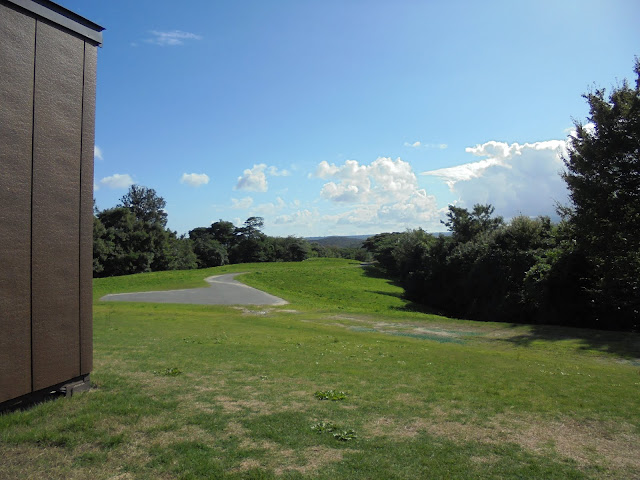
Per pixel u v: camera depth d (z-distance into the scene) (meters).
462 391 8.94
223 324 21.34
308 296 44.19
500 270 36.34
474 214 57.41
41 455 4.78
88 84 7.41
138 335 15.98
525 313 32.41
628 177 24.08
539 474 4.98
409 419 6.85
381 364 11.82
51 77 6.68
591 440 6.32
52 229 6.68
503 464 5.23
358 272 75.38
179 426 5.91
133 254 78.94
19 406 6.23
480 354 15.16
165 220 113.81
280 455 5.16
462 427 6.59
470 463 5.21
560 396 8.89
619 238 24.17
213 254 108.56
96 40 7.55
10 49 6.04
